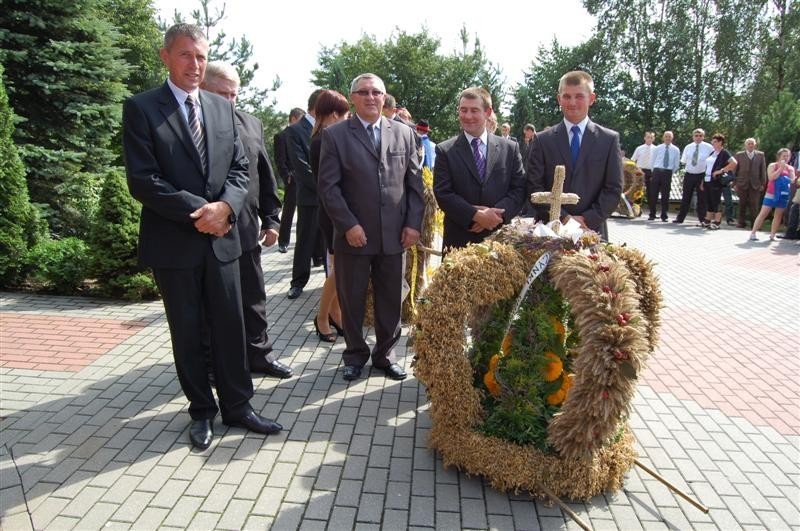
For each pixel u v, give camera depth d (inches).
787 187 445.1
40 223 274.4
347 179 160.1
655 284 125.1
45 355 186.2
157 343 198.5
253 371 175.3
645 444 142.5
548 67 1347.2
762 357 202.8
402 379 172.6
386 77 1573.6
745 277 327.0
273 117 725.9
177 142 123.7
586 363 106.6
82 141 351.6
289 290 267.6
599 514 114.5
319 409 153.8
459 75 1565.0
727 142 1186.6
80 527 106.5
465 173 166.6
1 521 107.6
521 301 122.8
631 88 1249.4
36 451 130.9
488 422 124.3
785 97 648.4
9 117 260.2
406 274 217.6
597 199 158.2
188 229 126.4
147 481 120.6
